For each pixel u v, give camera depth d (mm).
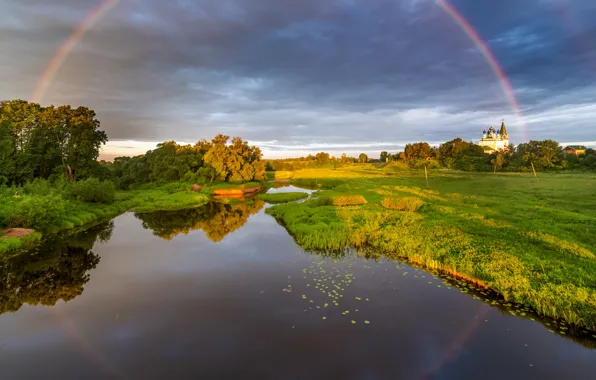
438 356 9406
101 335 10883
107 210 36500
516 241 18641
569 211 29391
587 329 10312
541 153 91438
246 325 11305
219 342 10305
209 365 9164
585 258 15219
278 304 12875
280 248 21234
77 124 47594
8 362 9469
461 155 114125
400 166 122625
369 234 22531
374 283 14789
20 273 17188
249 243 22828
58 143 46500
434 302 12758
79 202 35438
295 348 9898
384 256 18922
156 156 72562
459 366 8930
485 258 15836
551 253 16219
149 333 10945
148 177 71750
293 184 81125
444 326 11000
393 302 12844
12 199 25359
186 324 11469
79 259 19453
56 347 10250
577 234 19906
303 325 11242
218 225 30234
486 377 8461
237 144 76500
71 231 27141
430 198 39875
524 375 8508
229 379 8570
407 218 26609
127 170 74875
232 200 50844
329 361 9250
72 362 9453
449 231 21375
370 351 9688
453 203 35438
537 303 11594
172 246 22406
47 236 25078
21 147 41625
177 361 9375
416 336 10438
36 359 9625
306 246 21078
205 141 84875
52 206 26109
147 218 34844
